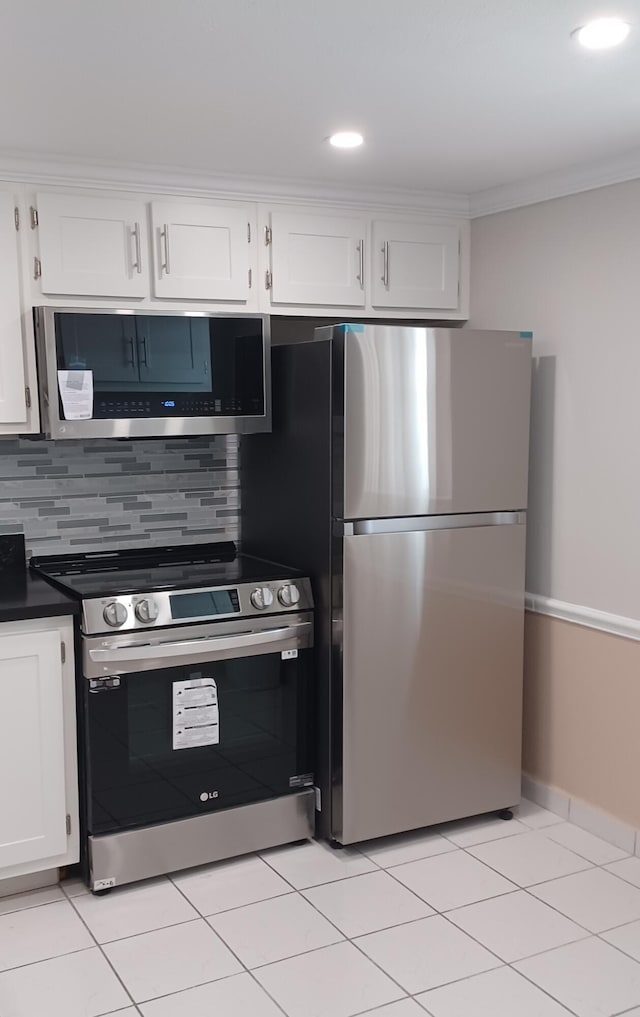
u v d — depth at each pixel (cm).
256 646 297
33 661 271
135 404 295
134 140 266
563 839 317
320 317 335
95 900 279
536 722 343
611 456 304
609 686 311
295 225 321
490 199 337
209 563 331
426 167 300
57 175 285
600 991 236
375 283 336
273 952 252
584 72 213
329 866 300
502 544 318
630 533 299
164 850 288
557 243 317
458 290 354
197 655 288
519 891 283
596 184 298
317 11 178
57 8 175
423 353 297
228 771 297
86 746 276
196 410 304
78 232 290
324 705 307
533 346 331
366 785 305
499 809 331
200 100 231
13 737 270
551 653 333
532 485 336
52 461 328
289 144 272
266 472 336
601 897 279
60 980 240
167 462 348
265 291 320
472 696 320
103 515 339
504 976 242
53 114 241
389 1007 229
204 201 307
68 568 322
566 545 323
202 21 182
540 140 269
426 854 308
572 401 316
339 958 249
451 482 307
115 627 273
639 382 292
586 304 308
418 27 187
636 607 298
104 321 287
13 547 321
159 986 238
